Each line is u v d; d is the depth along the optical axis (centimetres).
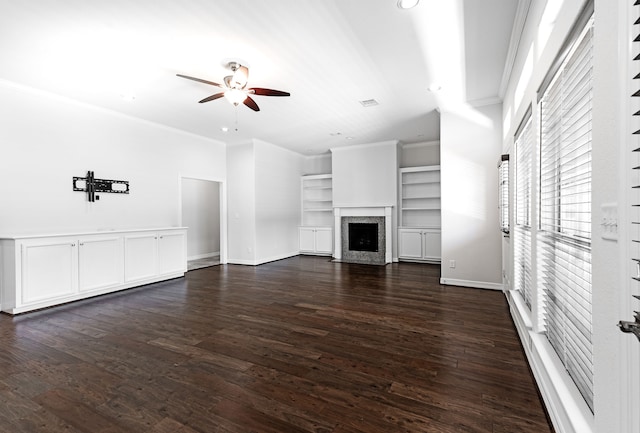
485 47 297
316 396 187
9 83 366
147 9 237
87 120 444
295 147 745
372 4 236
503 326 299
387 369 219
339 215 735
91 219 449
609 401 102
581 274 155
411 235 679
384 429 158
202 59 314
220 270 605
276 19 253
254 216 660
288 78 362
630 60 84
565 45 149
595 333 112
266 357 239
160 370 220
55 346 261
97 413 173
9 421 166
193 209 756
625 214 87
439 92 405
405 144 713
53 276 369
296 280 513
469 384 198
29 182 386
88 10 237
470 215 449
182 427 161
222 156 684
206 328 301
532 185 221
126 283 450
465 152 449
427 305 369
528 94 238
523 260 286
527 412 170
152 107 458
